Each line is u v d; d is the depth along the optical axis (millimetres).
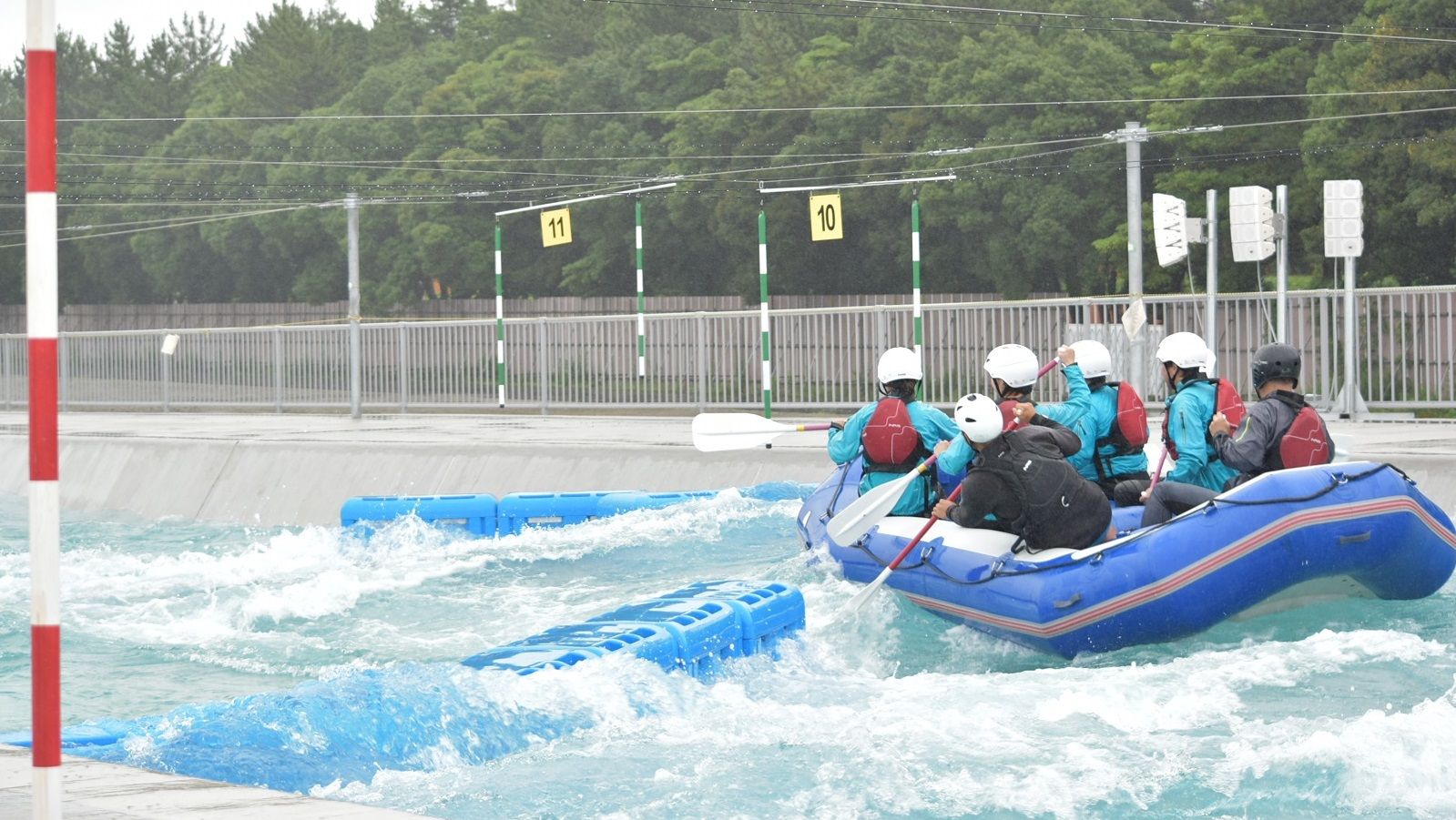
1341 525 8719
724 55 49781
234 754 6387
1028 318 20969
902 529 10336
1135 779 6156
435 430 22344
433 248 49281
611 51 56094
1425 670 7953
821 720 7223
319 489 19453
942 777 6254
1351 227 18422
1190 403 9883
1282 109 34969
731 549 13461
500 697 7090
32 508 3920
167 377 30453
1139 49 42188
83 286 62719
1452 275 32500
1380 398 18672
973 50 39500
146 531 18688
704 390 23844
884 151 40562
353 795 6160
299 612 11844
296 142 54812
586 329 25031
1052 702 7473
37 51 3891
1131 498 10172
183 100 74875
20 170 62188
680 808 5961
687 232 45625
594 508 15172
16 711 8930
